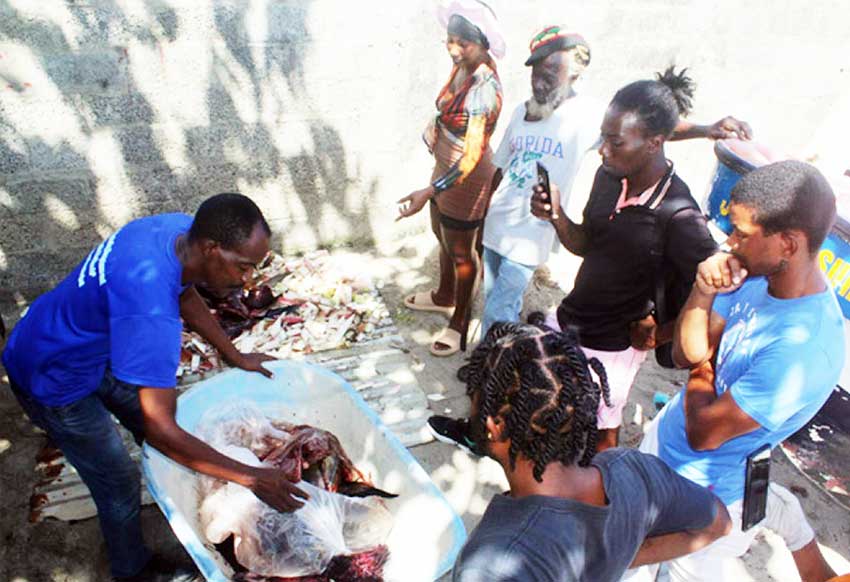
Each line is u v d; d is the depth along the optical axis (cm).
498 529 128
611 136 226
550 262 481
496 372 131
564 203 303
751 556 288
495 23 303
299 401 292
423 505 249
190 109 381
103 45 346
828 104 570
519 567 120
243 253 187
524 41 447
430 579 221
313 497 250
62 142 363
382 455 269
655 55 493
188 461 197
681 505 152
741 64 525
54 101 351
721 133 321
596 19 461
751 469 195
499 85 312
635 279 247
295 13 376
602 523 131
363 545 249
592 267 257
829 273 294
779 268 170
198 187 409
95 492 228
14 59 333
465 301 374
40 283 400
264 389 286
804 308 172
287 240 453
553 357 129
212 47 369
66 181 374
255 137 405
